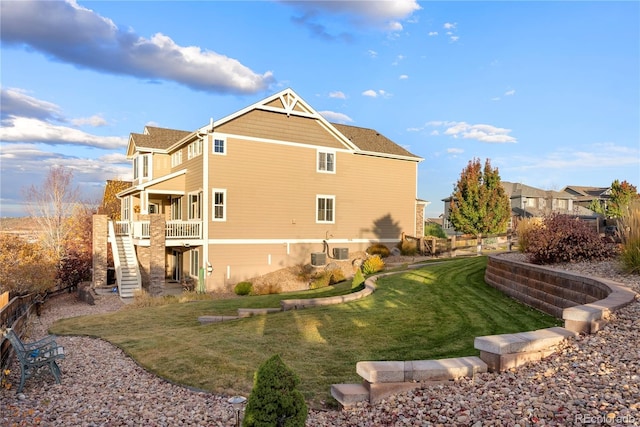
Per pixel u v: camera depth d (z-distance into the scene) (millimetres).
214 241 20719
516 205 47438
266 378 3656
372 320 9094
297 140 23453
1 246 20078
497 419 3660
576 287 7551
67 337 10633
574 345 5043
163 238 18797
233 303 14406
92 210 36438
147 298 16719
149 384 6488
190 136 21047
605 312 5465
